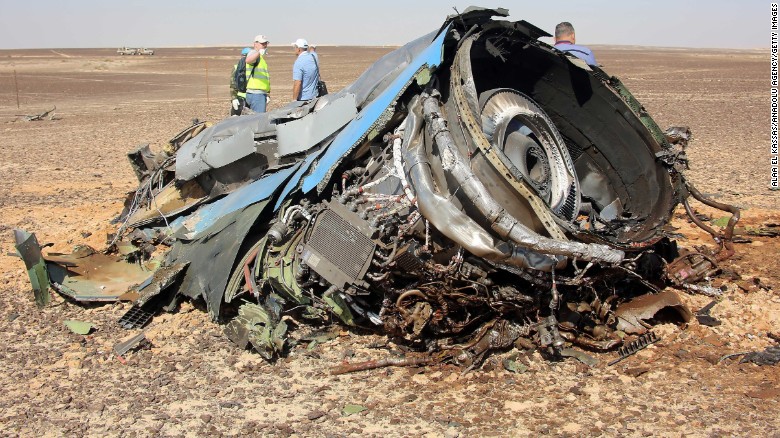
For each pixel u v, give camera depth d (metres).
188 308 7.82
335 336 7.12
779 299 7.80
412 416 5.73
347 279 6.54
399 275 6.58
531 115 6.93
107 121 25.12
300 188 7.28
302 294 6.97
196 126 10.35
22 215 11.81
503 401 5.93
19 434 5.57
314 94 13.51
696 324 7.18
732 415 5.65
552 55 7.20
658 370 6.39
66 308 7.99
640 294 7.65
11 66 71.69
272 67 66.06
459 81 6.24
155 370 6.59
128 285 8.31
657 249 8.26
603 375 6.33
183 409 5.91
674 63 70.38
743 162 16.05
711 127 21.94
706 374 6.30
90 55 123.56
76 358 6.81
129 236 9.30
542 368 6.45
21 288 8.59
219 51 151.88
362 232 6.54
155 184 9.88
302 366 6.61
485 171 6.07
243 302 7.54
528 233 5.80
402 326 6.57
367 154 7.11
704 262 8.16
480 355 6.48
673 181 7.43
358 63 71.19
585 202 8.02
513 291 6.34
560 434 5.44
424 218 6.23
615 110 7.48
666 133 7.77
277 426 5.59
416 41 7.67
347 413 5.77
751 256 9.20
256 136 8.24
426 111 6.37
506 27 6.72
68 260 8.58
